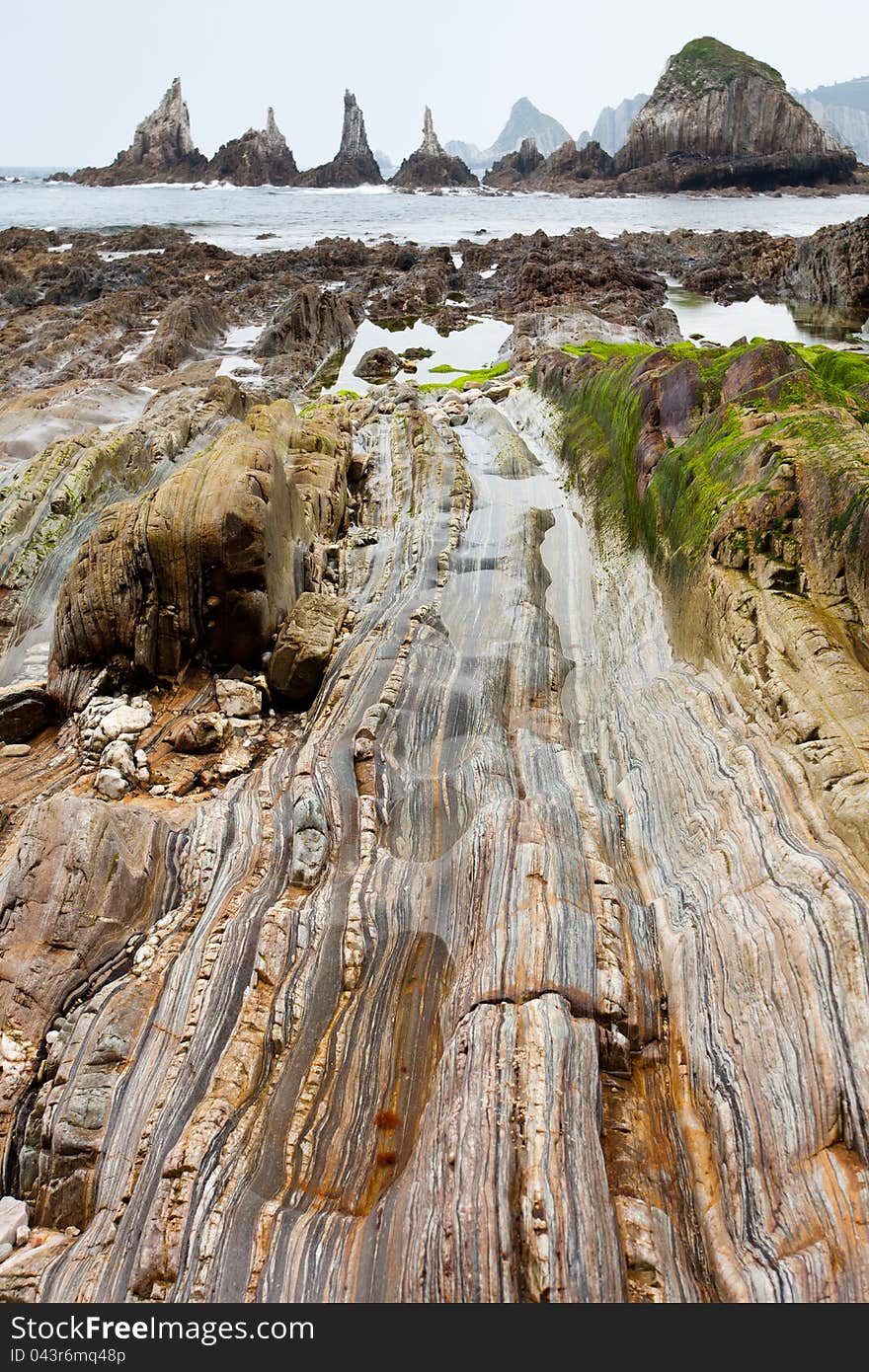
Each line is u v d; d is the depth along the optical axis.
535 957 5.60
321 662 9.70
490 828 6.70
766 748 6.58
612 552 11.86
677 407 11.92
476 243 59.81
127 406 22.70
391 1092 5.40
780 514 7.98
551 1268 4.14
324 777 7.84
